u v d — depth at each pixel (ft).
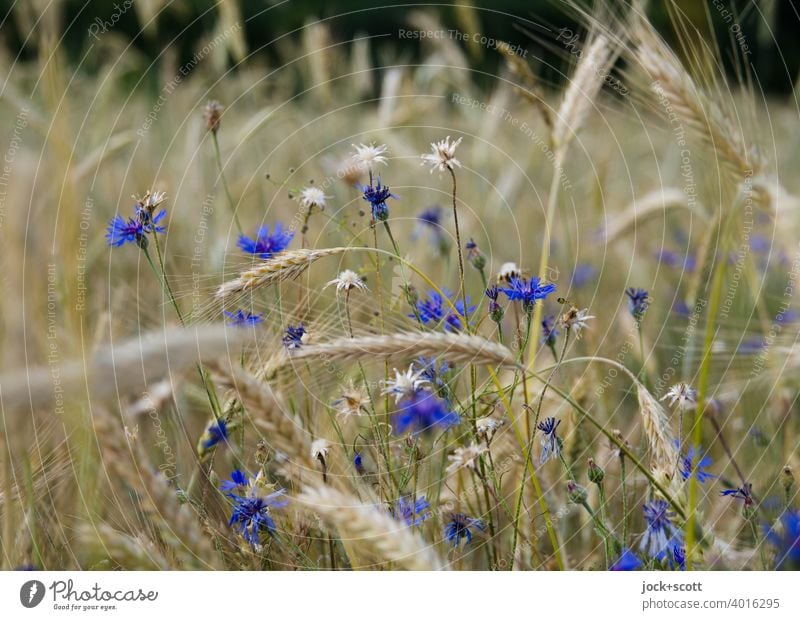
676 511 4.93
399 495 5.00
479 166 7.70
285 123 8.34
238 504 4.96
